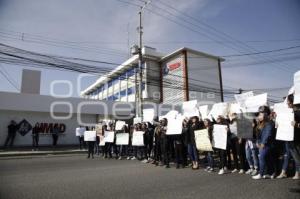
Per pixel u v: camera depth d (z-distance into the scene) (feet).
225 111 34.76
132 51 77.56
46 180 26.23
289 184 22.16
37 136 65.62
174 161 38.88
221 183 23.47
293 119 22.34
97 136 52.29
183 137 33.88
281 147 25.96
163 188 22.00
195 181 24.66
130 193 20.52
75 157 50.44
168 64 116.37
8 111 73.41
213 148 30.58
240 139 27.91
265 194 19.17
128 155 46.34
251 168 27.78
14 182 25.36
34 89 84.58
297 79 23.00
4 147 69.10
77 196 19.85
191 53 112.78
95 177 27.58
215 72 120.26
